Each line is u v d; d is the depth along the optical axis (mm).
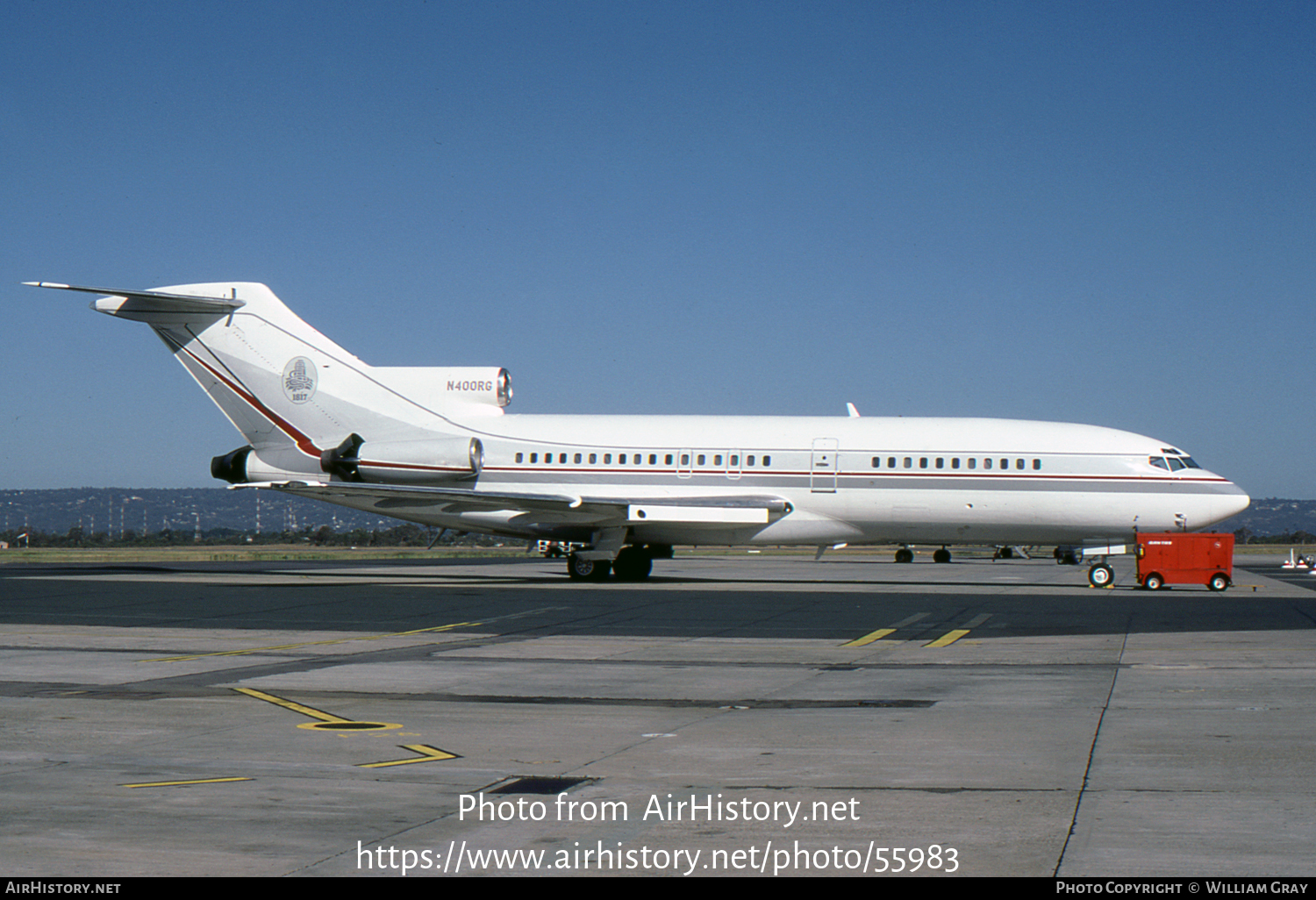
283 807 8484
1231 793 8867
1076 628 22703
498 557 72312
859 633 21828
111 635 21328
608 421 39031
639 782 9336
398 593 31922
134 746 10828
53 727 11820
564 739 11203
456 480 38625
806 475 36844
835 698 13914
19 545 126875
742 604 28500
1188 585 38094
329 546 120250
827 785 9219
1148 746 10719
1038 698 13773
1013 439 36031
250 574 44188
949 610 26906
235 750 10625
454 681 15453
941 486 36000
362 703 13562
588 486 38156
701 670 16594
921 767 9898
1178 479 34875
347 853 7375
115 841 7559
